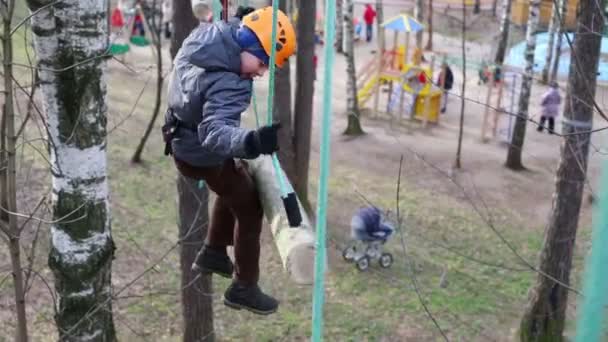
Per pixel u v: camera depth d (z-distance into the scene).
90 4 5.07
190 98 2.79
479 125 22.52
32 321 9.70
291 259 2.93
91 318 5.63
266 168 3.40
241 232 3.49
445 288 11.84
